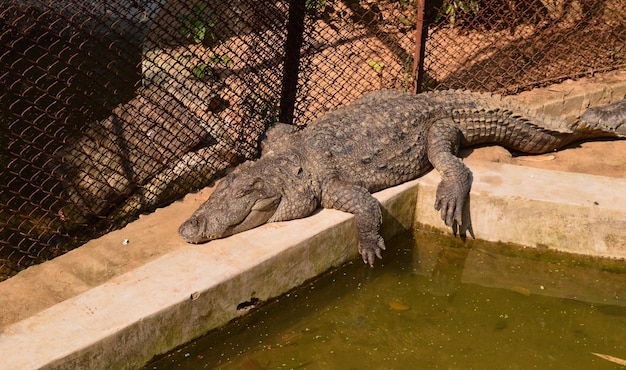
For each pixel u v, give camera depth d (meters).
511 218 6.12
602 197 6.05
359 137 6.22
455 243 6.34
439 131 6.50
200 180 6.56
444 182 6.20
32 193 5.80
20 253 5.79
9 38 7.38
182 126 6.55
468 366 5.12
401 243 6.38
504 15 7.93
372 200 5.93
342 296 5.81
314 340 5.36
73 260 5.56
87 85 6.56
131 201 6.27
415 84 7.10
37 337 4.57
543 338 5.39
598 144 7.20
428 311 5.67
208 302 5.09
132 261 5.56
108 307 4.83
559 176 6.36
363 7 7.55
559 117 7.46
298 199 5.84
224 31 6.64
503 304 5.75
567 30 8.16
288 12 6.62
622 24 8.29
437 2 7.83
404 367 5.10
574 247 6.09
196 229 5.56
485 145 6.95
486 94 6.92
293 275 5.60
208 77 6.96
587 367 5.12
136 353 4.82
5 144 6.64
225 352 5.20
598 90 7.73
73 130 6.68
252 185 5.66
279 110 6.98
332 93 7.41
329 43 7.47
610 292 5.88
